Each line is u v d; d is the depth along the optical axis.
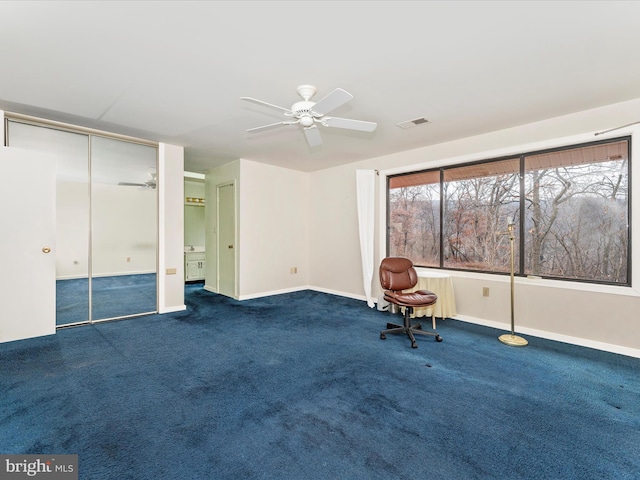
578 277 3.21
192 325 3.75
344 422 1.87
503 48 2.01
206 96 2.73
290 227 5.91
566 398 2.15
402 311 4.22
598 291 3.01
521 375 2.49
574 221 3.23
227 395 2.16
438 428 1.81
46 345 3.04
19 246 3.11
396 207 4.81
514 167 3.61
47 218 3.26
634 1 1.57
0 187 2.99
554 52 2.05
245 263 5.24
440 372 2.54
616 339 2.92
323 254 5.90
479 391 2.24
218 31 1.84
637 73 2.33
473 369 2.60
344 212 5.50
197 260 6.86
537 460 1.56
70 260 3.61
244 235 5.21
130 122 3.38
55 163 3.29
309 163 5.41
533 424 1.86
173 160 4.29
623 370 2.57
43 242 3.24
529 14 1.68
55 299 3.38
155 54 2.09
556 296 3.26
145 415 1.91
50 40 1.93
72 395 2.13
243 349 3.01
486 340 3.28
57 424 1.81
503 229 3.71
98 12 1.67
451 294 3.90
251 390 2.23
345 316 4.21
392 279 3.52
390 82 2.47
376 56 2.11
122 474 1.44
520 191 3.57
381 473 1.47
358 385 2.32
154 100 2.82
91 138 3.67
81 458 1.54
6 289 3.05
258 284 5.43
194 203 6.78
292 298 5.32
